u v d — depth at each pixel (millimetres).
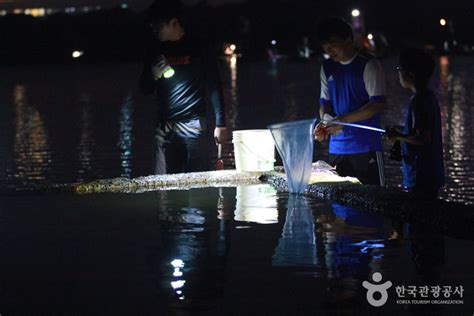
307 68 48156
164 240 5980
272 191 7988
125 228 6391
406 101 24562
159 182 8438
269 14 77938
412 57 6734
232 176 8703
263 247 5719
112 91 32125
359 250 5594
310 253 5535
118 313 4461
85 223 6594
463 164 13289
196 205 7301
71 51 65062
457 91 28000
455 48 72250
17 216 6906
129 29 70125
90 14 74688
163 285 4914
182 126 9039
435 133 6746
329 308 4480
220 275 5082
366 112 7516
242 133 8789
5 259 5535
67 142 17562
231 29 73500
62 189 8148
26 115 23594
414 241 5797
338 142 7910
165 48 8984
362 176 7840
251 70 46625
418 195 6812
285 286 4848
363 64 7582
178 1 8891
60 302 4648
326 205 7184
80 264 5375
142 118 22047
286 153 7773
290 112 22672
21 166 14383
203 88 9055
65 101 28016
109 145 16953
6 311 4523
